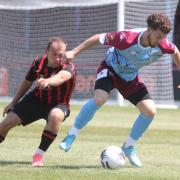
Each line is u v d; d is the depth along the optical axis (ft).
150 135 99.76
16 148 75.41
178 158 69.77
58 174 53.93
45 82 54.44
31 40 175.63
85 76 173.27
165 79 168.45
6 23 175.22
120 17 163.32
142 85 60.49
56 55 57.00
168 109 162.30
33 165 58.70
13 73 175.94
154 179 52.65
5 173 53.67
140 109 60.13
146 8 170.19
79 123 58.70
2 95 176.96
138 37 56.29
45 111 59.57
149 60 57.98
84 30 175.94
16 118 59.11
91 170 57.31
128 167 60.23
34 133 96.89
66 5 167.73
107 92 58.80
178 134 102.58
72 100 172.96
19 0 170.30
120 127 112.37
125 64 58.29
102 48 171.53
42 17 175.32
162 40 57.16
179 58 58.70
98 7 174.91
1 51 175.94
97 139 91.15
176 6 171.22
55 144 81.35
